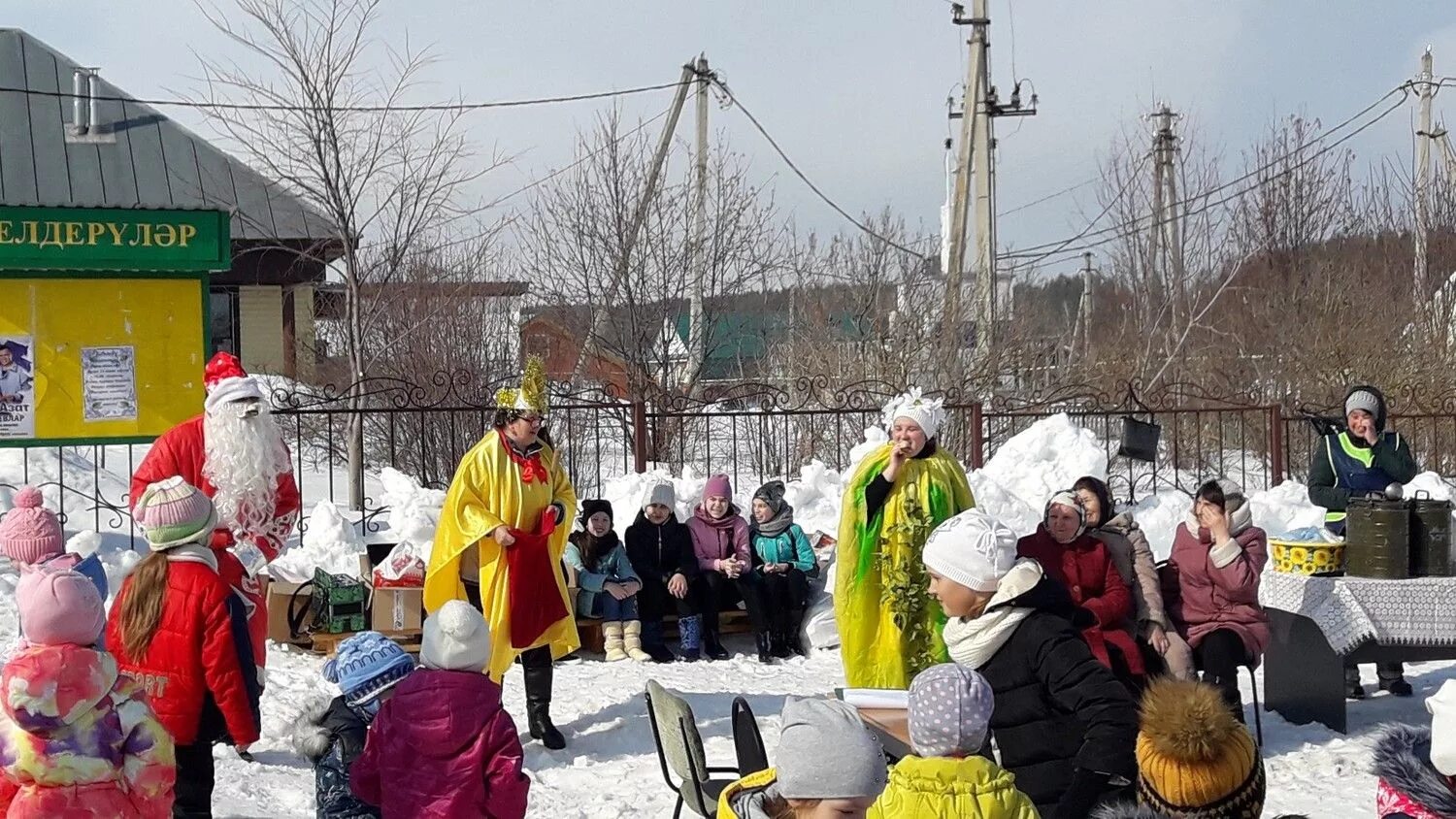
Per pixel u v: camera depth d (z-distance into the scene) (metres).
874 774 3.29
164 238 9.23
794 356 18.61
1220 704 3.44
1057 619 4.14
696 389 19.30
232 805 5.89
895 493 6.71
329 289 22.53
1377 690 8.20
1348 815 5.97
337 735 4.47
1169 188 23.86
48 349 9.12
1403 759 3.30
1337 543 7.61
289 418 16.84
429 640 4.27
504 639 6.81
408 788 4.17
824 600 9.57
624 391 18.34
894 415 6.73
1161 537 11.58
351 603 8.64
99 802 3.94
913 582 6.63
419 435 14.84
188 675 4.98
